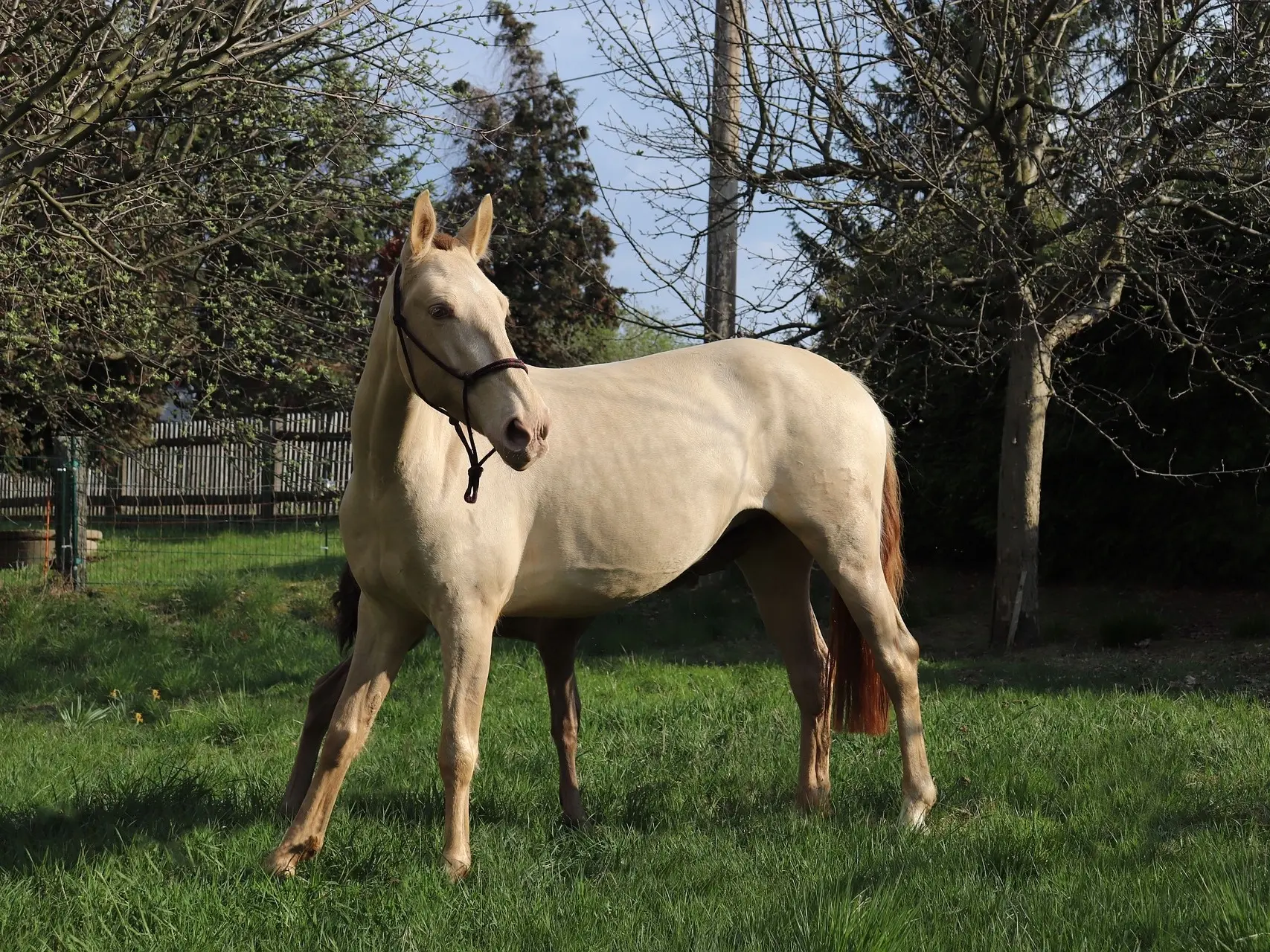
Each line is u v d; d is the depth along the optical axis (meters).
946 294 10.41
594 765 5.05
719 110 9.35
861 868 3.36
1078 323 9.62
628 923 2.92
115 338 8.44
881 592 4.33
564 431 3.79
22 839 3.71
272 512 14.98
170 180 7.92
